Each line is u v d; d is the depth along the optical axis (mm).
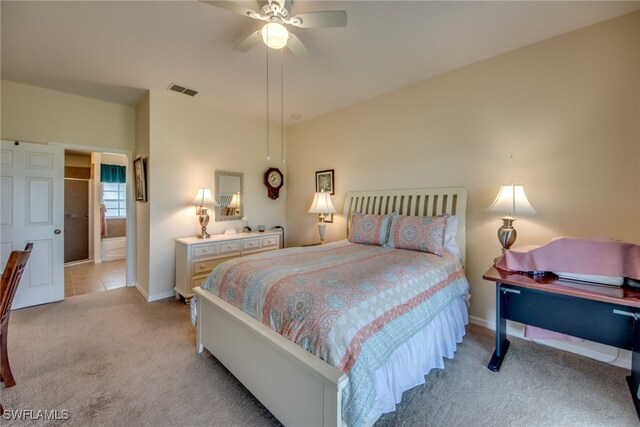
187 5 1869
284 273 1783
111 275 4527
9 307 1764
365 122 3609
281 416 1438
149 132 3291
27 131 3098
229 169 4062
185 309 3105
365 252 2533
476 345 2340
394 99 3297
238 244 3676
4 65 2666
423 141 3053
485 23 2074
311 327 1322
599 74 2076
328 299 1400
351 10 1917
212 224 3895
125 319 2838
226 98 3529
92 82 3049
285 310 1480
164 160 3414
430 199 2961
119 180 6055
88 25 2068
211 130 3850
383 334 1423
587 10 1935
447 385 1829
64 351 2227
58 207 3281
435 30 2156
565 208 2229
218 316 1958
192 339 2443
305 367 1232
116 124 3682
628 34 1971
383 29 2135
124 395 1739
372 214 3369
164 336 2492
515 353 2203
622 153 2002
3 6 1841
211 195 3561
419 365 1703
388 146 3367
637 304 1452
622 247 1685
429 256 2354
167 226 3465
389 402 1427
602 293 1581
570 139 2201
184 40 2277
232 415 1592
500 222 2561
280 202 4770
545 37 2266
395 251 2580
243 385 1779
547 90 2293
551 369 1992
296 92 3359
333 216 4016
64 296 3412
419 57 2570
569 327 1868
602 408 1621
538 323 1988
